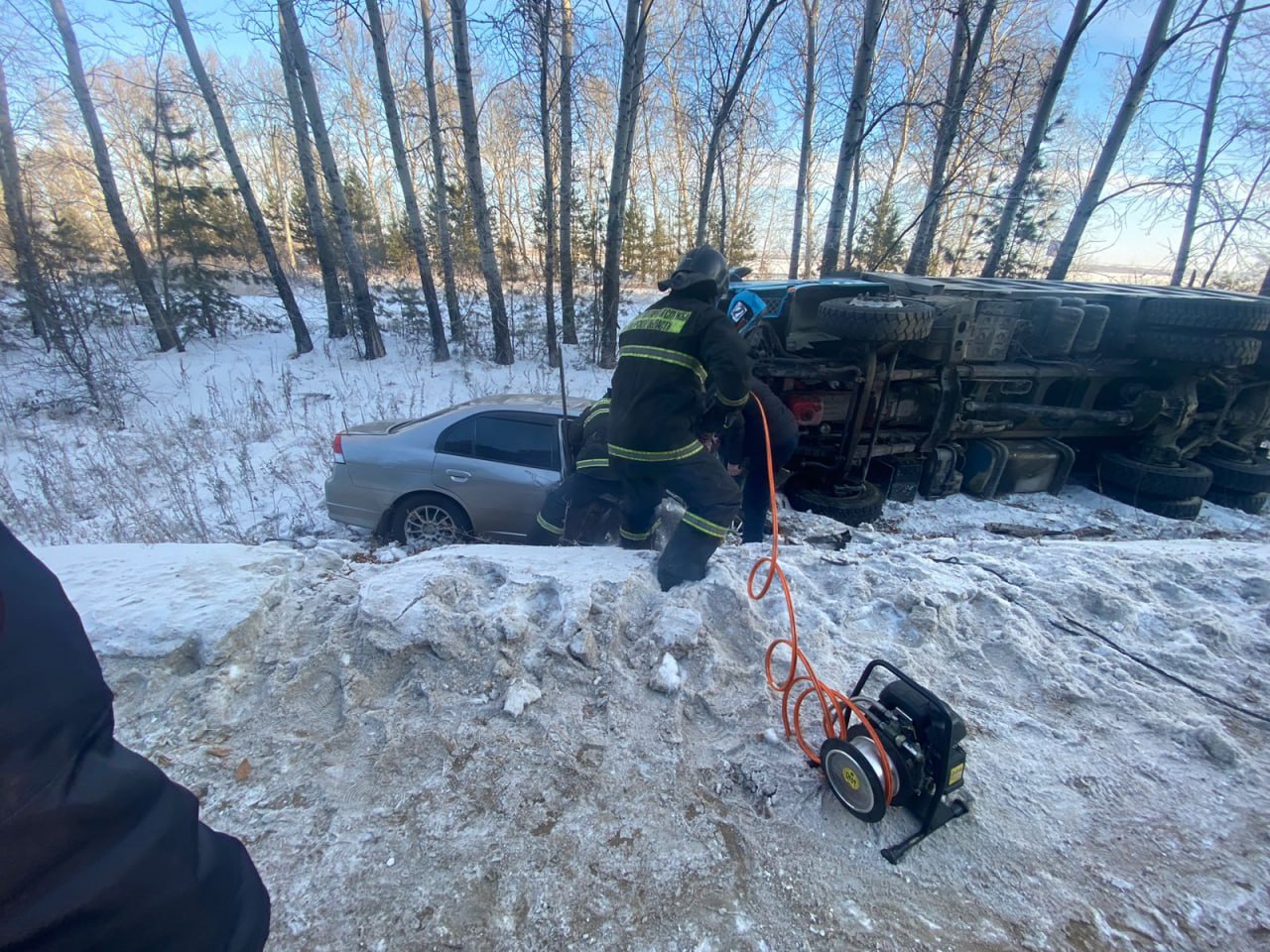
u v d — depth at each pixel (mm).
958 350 6012
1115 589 3279
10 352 13055
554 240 13500
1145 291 7664
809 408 5852
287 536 5855
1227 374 6977
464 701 2316
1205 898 1731
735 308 5062
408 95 15094
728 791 2027
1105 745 2279
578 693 2373
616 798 1969
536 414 5199
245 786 1980
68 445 8859
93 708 911
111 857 866
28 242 11844
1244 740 2318
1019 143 12953
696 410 2975
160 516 5957
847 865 1796
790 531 5086
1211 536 6250
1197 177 12133
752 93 13008
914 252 11781
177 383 11703
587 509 4258
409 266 24375
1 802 770
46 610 874
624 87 10742
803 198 17719
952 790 1855
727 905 1664
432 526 5316
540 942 1552
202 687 2332
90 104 12242
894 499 6664
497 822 1869
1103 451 7477
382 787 1981
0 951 772
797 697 2393
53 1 11398
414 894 1652
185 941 959
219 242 15203
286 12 11062
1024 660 2662
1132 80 9953
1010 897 1718
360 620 2551
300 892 1650
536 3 10062
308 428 9086
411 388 11430
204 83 11805
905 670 2566
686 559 2912
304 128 13305
